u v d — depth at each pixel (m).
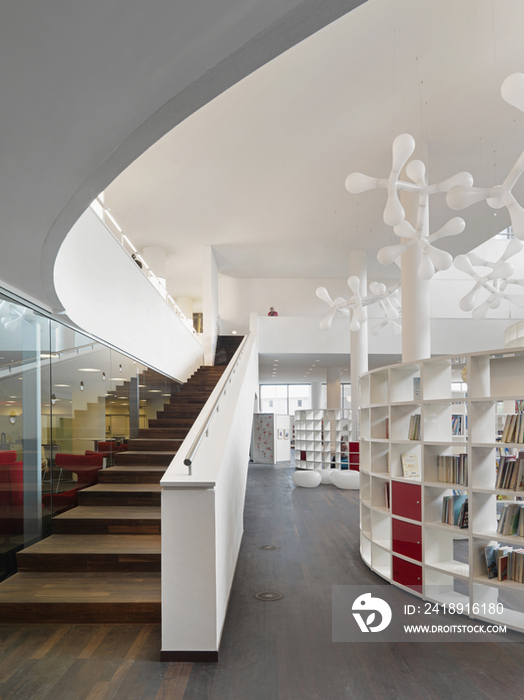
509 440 3.95
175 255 14.47
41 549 4.72
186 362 11.96
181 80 1.99
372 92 6.75
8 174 2.54
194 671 3.24
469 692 3.00
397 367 5.05
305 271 16.70
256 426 19.05
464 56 6.04
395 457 5.00
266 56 1.94
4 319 4.42
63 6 1.54
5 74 1.85
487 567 4.12
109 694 2.97
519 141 8.02
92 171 2.55
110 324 6.72
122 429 7.35
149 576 4.51
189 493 3.46
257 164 8.87
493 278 6.98
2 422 4.41
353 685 3.07
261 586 4.87
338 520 8.12
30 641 3.66
